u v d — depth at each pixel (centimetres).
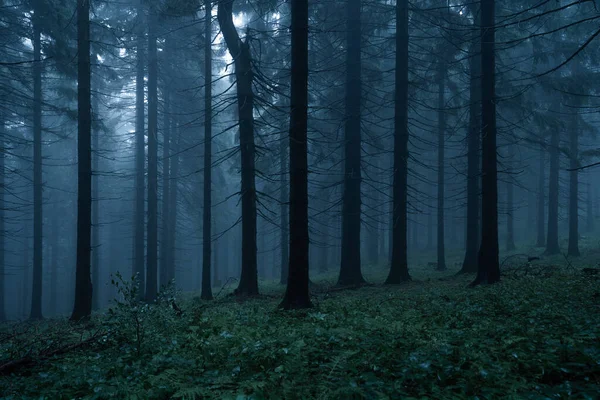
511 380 430
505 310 848
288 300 1049
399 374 472
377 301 1118
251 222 1655
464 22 2072
